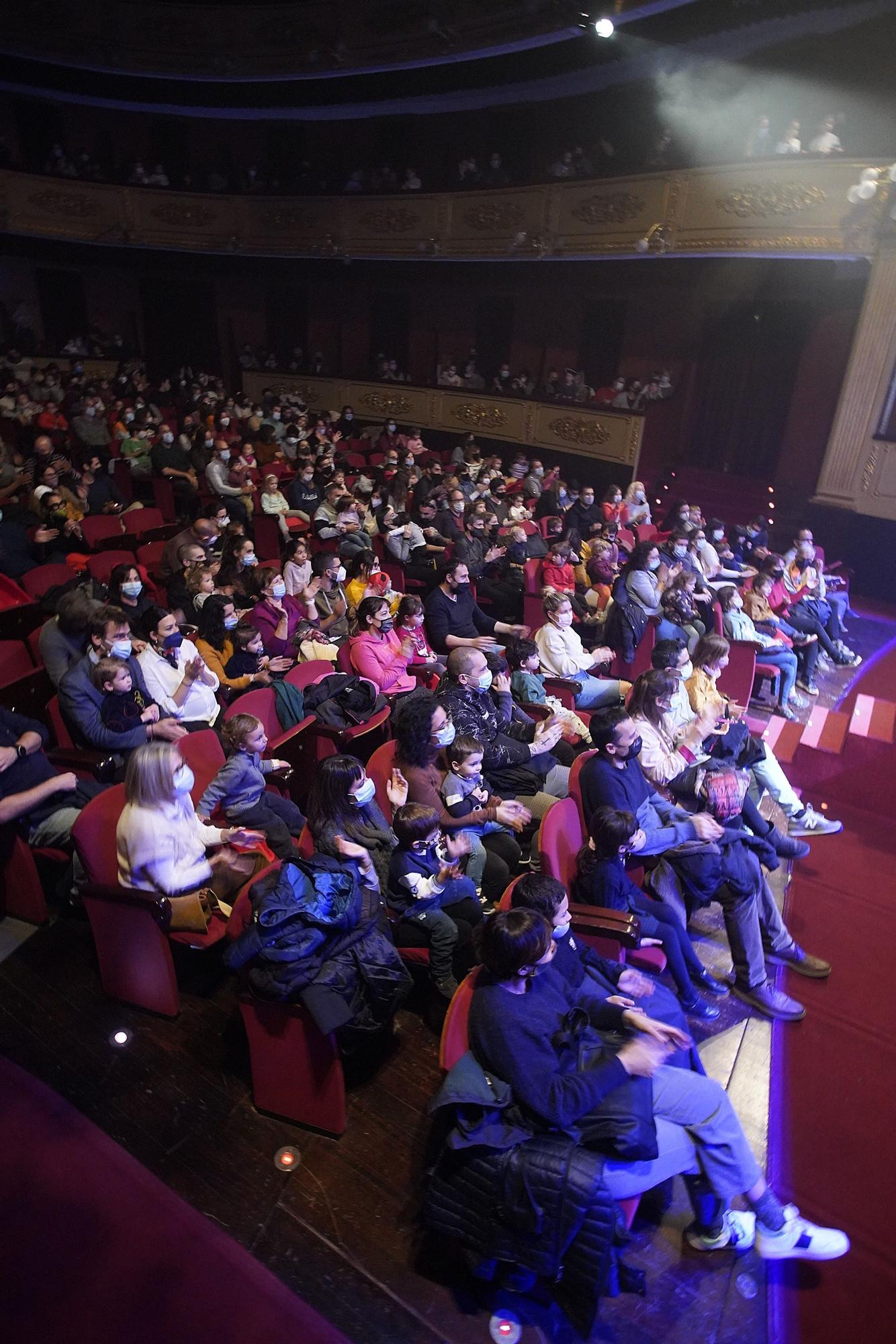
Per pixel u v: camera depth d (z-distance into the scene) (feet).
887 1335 8.16
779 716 23.27
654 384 45.70
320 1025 8.68
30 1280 8.11
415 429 55.57
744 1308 8.36
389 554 29.43
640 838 11.26
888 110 36.88
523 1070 7.69
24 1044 10.77
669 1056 9.10
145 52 52.08
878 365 35.12
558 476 44.04
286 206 56.34
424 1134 9.91
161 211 57.52
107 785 13.09
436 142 55.21
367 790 11.19
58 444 39.47
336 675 16.24
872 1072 11.37
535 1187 7.34
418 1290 8.23
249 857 12.21
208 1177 9.23
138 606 18.54
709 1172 8.46
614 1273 7.79
